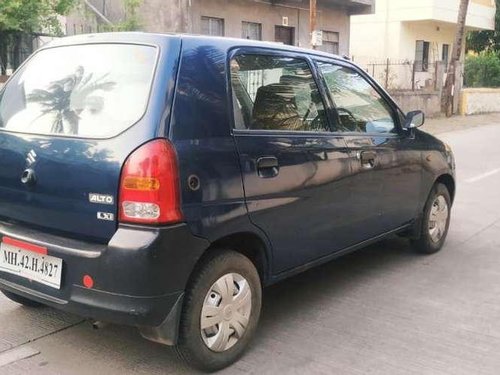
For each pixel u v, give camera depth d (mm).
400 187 5082
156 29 16188
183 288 3205
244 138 3547
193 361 3389
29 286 3426
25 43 12352
